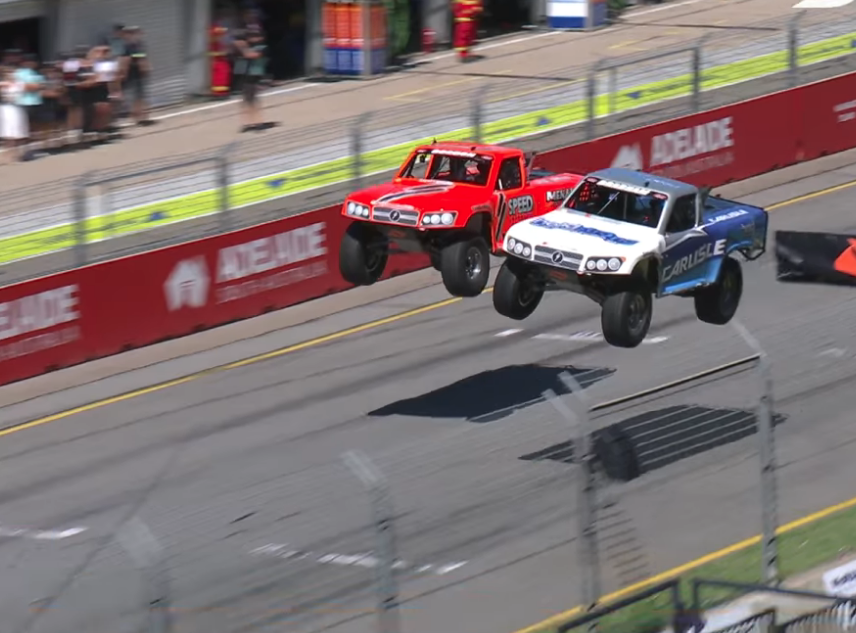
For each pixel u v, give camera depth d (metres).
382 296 74.81
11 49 95.44
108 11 99.88
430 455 42.00
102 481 51.88
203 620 33.62
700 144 89.38
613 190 56.59
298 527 37.28
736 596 37.31
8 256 72.44
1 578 42.75
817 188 88.88
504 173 59.78
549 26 130.38
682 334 64.94
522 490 40.50
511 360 63.66
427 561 39.59
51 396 62.59
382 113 100.00
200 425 57.72
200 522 36.72
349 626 35.22
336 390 61.09
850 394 53.53
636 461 36.69
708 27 128.38
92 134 95.19
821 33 108.62
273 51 113.06
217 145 95.00
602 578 36.06
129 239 72.31
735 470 39.56
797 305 67.81
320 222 75.12
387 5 117.06
